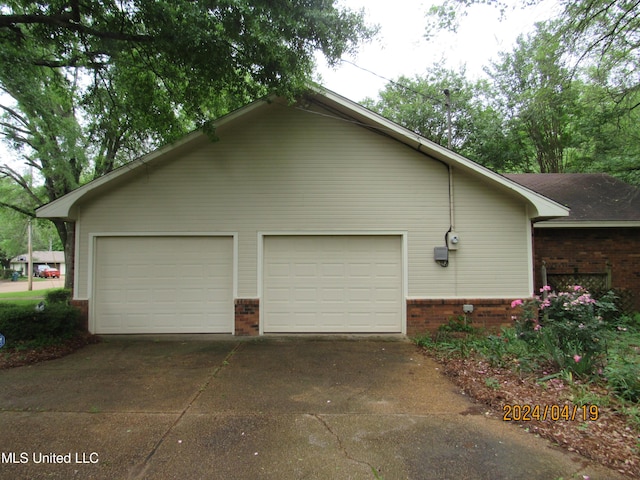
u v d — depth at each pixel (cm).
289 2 559
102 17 611
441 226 780
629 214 948
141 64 745
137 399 442
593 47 891
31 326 673
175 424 375
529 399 422
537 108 1179
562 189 1129
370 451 324
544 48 944
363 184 785
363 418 389
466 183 780
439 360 598
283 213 783
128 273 781
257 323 767
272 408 415
